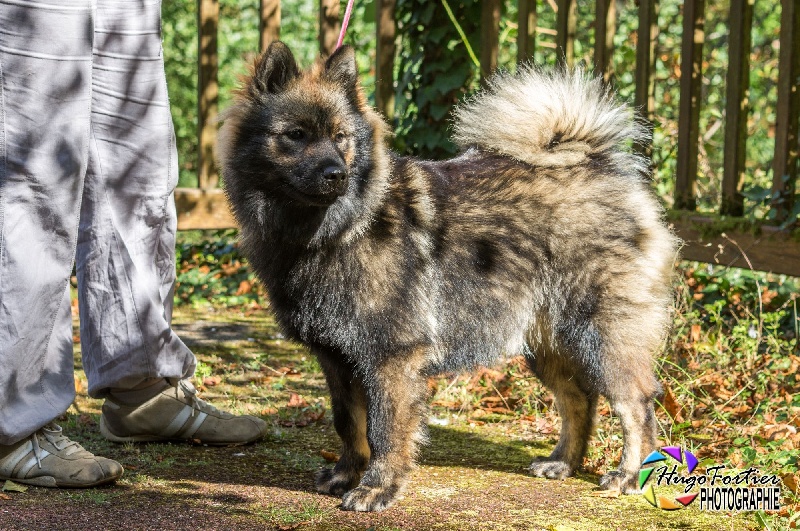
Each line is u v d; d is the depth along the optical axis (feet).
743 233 18.57
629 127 13.08
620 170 12.61
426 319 10.98
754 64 34.09
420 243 11.10
